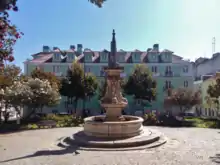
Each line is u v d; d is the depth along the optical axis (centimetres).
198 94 2964
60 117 2380
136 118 1309
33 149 998
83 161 791
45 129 1698
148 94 3638
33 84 2131
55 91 2267
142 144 1005
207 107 3719
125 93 3703
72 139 1092
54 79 3162
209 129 1695
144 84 3619
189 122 2109
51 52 4609
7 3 616
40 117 2411
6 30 680
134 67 3781
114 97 1225
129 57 4266
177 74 4119
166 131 1554
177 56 4422
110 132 1070
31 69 4075
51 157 856
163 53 4169
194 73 4900
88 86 3625
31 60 4181
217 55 4397
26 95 2000
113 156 848
